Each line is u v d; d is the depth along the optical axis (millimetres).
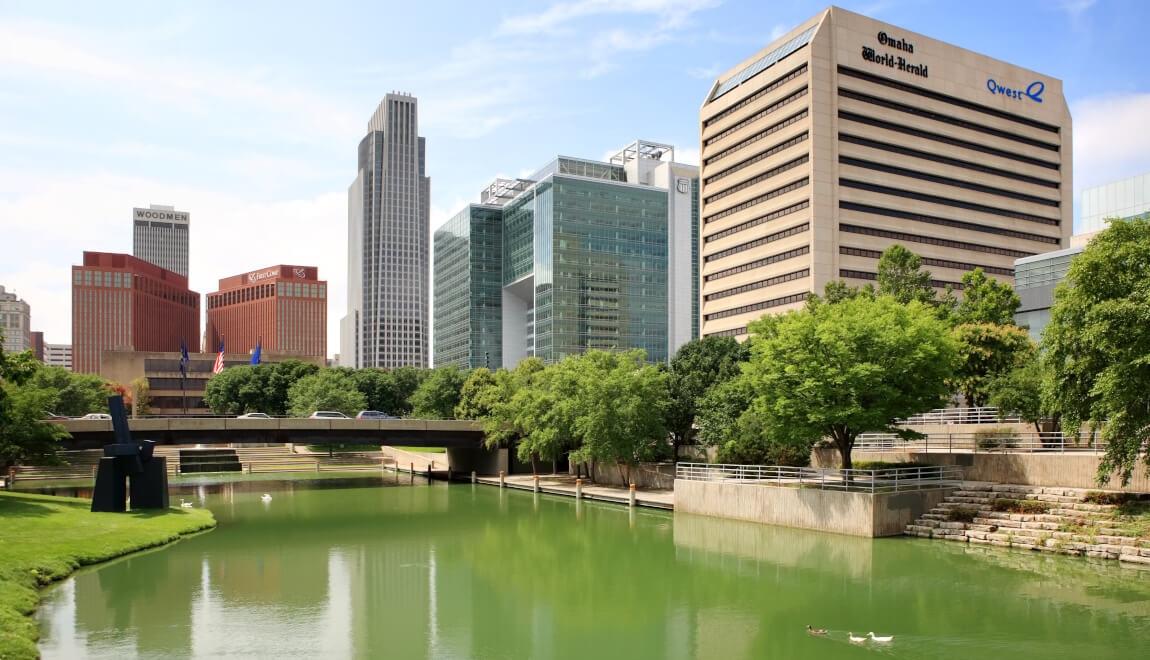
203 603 37562
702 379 83500
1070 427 43938
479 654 30078
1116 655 28344
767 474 66125
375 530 61656
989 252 156375
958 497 52781
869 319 54031
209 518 64688
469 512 73062
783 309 143875
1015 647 29375
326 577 43906
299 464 134625
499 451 105500
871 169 143875
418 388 160375
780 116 147125
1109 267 41812
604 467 92938
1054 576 39781
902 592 37844
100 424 77750
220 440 85750
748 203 155375
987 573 40750
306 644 31203
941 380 55344
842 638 31188
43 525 49781
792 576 42375
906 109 148625
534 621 34719
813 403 54688
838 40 141375
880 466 58469
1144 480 46156
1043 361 46062
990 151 158625
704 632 32688
